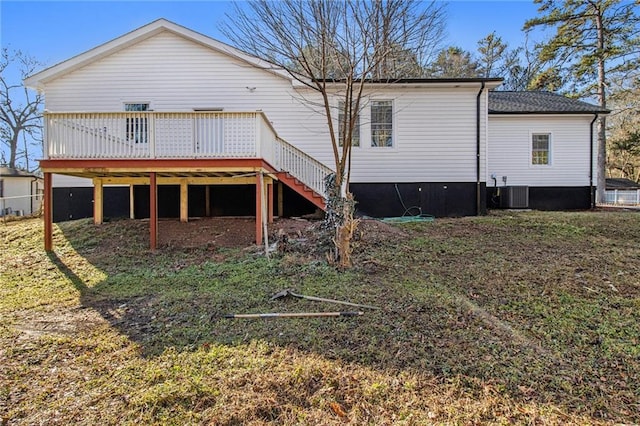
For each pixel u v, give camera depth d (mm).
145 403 2785
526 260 6480
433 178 11664
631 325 4070
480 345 3631
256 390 2932
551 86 20500
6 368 3320
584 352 3527
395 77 10242
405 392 2898
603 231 8555
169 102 11445
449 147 11656
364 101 11336
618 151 27172
